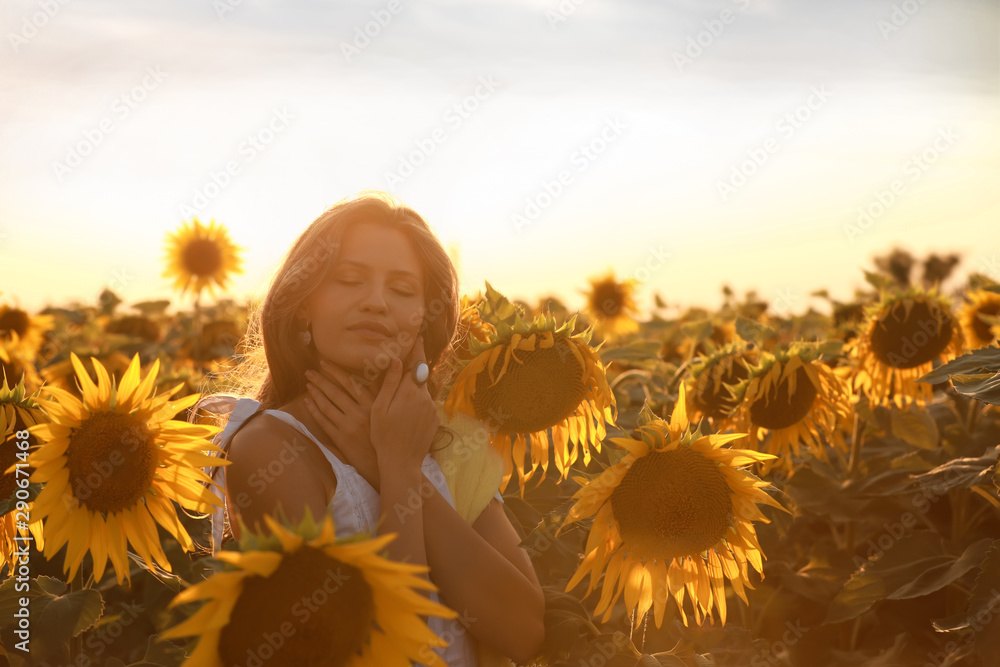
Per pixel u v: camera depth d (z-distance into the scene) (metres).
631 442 1.84
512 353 2.06
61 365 3.86
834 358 4.00
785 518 2.73
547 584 2.30
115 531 1.76
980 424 3.56
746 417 2.84
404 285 1.96
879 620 3.32
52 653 1.99
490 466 2.09
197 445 1.79
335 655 1.15
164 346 5.61
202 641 1.13
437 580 1.82
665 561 1.97
